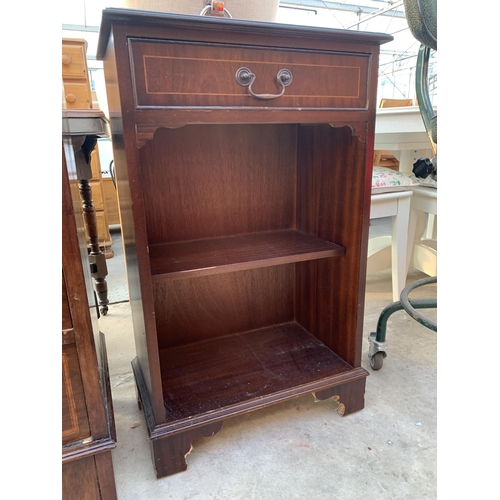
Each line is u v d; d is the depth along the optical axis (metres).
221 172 1.01
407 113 1.35
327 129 0.92
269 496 0.72
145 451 0.84
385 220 3.18
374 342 1.07
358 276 0.88
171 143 0.94
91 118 0.90
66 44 1.53
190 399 0.83
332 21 4.77
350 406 0.92
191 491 0.73
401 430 0.88
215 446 0.84
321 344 1.06
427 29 0.63
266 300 1.17
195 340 1.10
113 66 0.62
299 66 0.68
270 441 0.85
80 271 0.57
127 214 0.73
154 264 0.80
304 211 1.07
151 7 0.78
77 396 0.62
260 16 0.86
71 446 0.63
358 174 0.83
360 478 0.75
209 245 0.97
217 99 0.64
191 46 0.60
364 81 0.75
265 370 0.94
